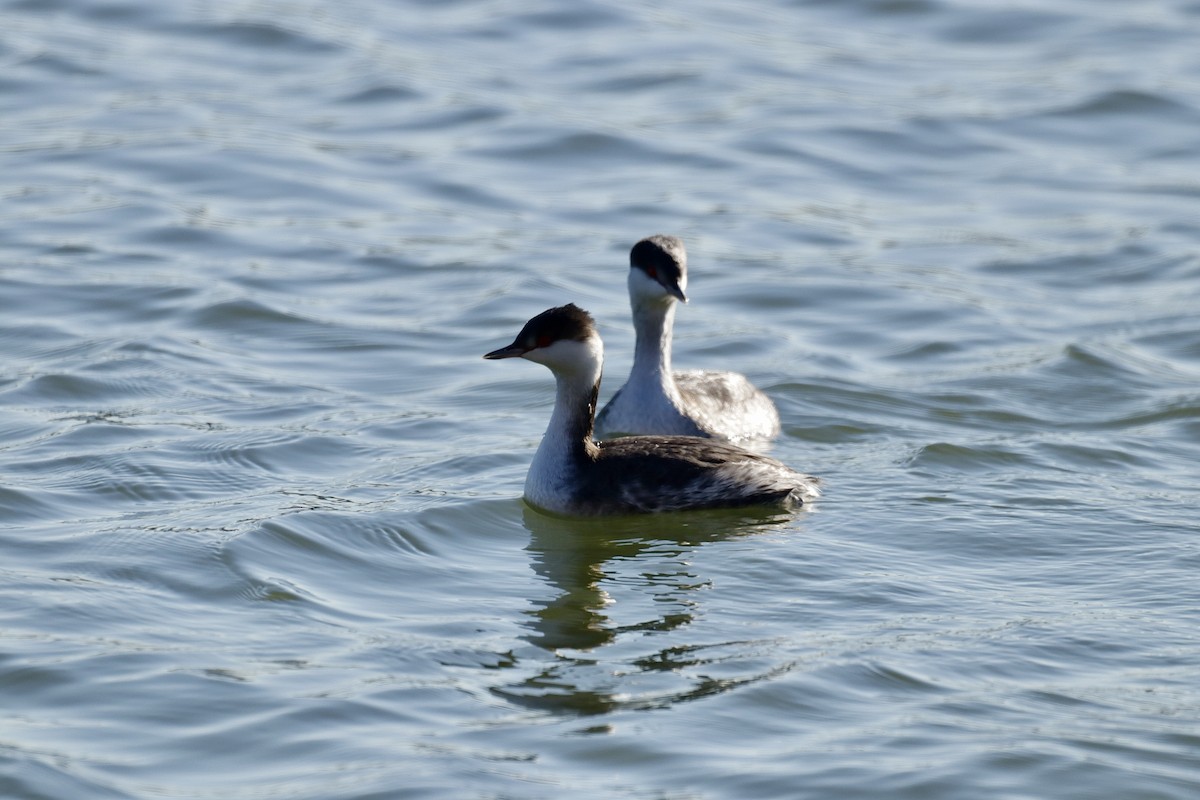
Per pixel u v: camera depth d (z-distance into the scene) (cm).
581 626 1231
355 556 1363
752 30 3291
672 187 2569
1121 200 2542
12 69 2922
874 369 1909
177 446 1593
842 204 2523
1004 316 2088
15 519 1401
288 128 2738
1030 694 1122
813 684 1130
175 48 3080
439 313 2072
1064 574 1326
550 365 1484
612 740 1055
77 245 2234
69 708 1079
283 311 2038
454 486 1534
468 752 1037
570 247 2323
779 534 1426
